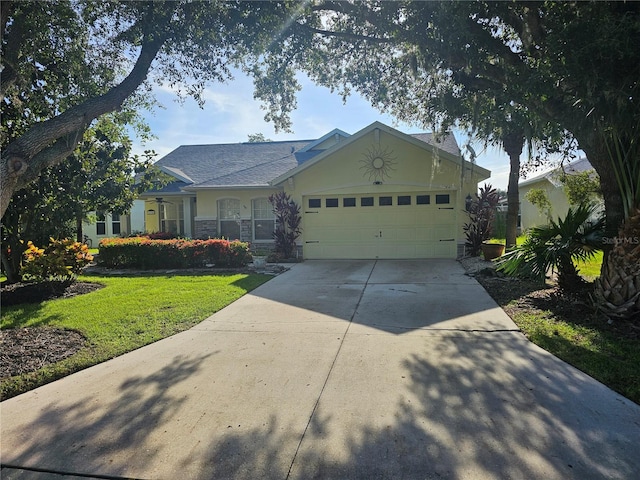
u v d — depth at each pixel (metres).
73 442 2.85
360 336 5.02
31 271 7.92
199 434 2.91
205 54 6.86
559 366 3.93
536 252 5.88
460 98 6.32
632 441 2.67
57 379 3.97
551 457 2.52
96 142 8.78
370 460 2.55
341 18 7.03
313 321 5.77
